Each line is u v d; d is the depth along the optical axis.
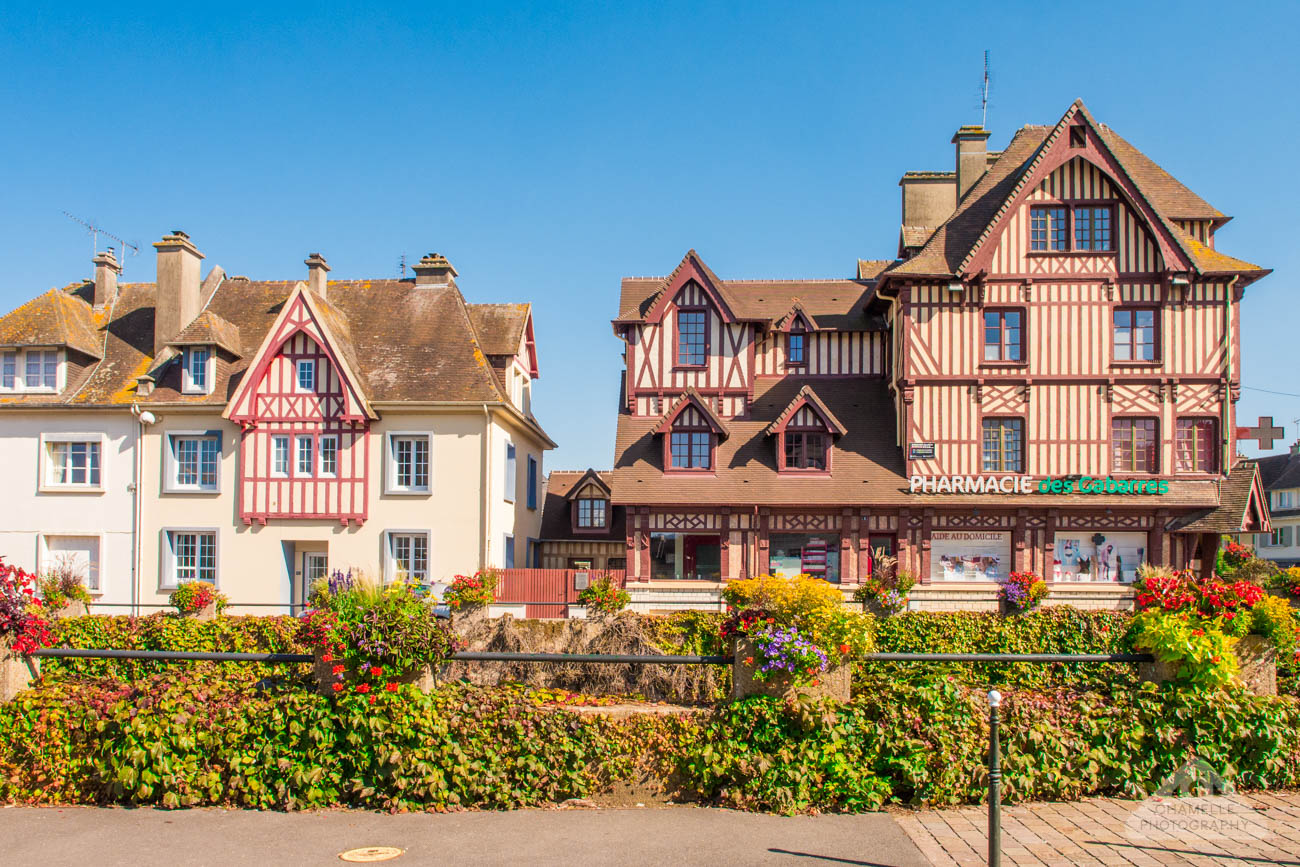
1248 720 8.55
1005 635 16.27
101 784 8.32
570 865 6.98
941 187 29.39
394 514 24.61
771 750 8.32
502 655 8.73
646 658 8.64
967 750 8.23
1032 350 24.28
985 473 24.25
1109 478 23.86
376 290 28.27
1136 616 9.40
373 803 8.19
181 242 26.47
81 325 26.67
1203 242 25.12
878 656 8.66
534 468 31.00
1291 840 7.38
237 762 8.20
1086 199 24.33
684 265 26.53
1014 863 6.95
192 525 24.83
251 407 24.69
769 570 24.73
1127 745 8.45
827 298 28.92
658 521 24.95
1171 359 24.05
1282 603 9.39
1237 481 23.81
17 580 8.95
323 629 8.47
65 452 25.38
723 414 26.31
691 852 7.22
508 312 28.55
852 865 6.95
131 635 15.64
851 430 25.73
